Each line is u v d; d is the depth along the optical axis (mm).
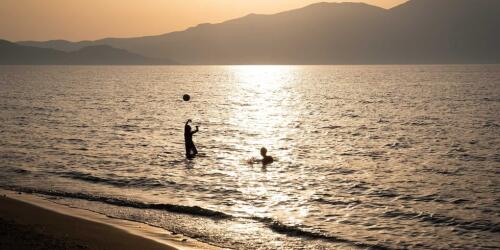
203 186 23844
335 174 27281
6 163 29234
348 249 15406
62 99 85438
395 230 17500
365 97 92062
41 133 43344
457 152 34844
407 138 41906
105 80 173875
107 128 47562
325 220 18656
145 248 14609
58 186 23453
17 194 21562
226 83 161750
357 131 46844
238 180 25281
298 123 53812
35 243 14344
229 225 17375
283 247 15297
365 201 21531
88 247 14273
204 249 14773
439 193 23141
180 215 18453
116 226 16875
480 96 88062
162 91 114125
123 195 21797
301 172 27688
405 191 23484
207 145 37812
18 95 94000
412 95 94312
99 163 29531
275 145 38375
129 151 34156
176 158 31531
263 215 19047
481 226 18016
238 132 46188
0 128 46625
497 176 27047
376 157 33000
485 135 43031
